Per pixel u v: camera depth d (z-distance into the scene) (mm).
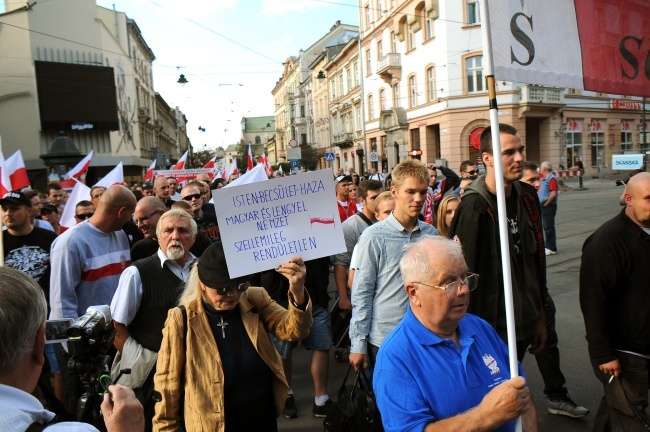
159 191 6797
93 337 1956
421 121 29109
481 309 2844
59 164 14898
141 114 37812
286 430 3822
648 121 34531
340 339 4027
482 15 2076
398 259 2973
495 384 1865
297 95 64625
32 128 26453
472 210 2857
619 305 2771
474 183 2971
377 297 2986
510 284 1908
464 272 1831
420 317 1889
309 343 4051
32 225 4824
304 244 2498
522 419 1943
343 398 2814
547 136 27656
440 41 26234
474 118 25781
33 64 26328
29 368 1238
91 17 28234
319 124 54281
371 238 3037
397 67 30922
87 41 28094
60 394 3033
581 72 2537
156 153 31906
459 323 1993
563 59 2463
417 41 28719
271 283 4172
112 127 27688
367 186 4617
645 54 2793
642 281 2691
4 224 4152
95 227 3578
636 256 2680
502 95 25422
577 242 10383
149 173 14062
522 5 2307
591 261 2781
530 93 25438
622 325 2768
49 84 25688
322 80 51469
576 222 13211
